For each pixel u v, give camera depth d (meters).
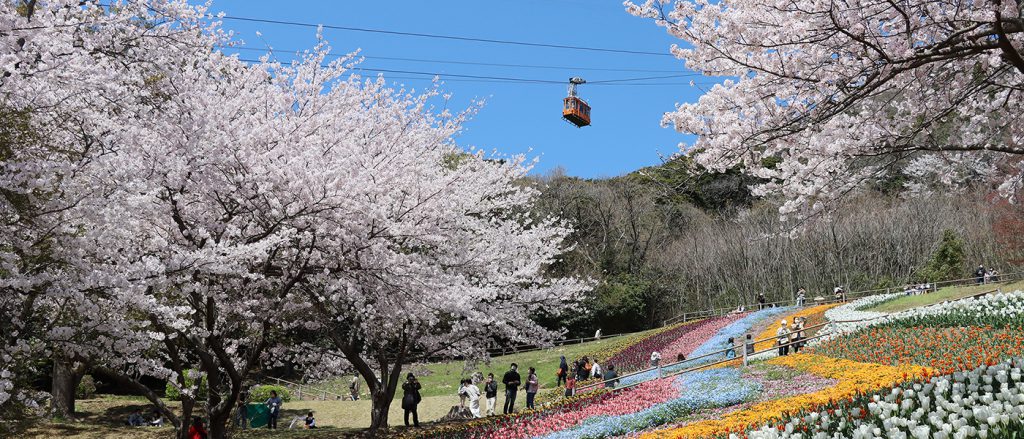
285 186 12.06
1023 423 6.20
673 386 18.00
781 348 22.62
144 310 10.04
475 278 16.91
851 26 8.52
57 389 20.70
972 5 8.62
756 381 16.83
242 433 18.64
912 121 9.55
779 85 9.39
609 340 41.44
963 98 9.05
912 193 16.89
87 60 10.23
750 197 57.28
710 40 9.45
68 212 9.25
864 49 8.77
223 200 12.68
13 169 8.37
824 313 33.56
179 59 11.89
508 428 15.81
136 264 9.59
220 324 12.84
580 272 49.25
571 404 17.83
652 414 14.38
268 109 14.27
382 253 12.77
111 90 10.09
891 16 8.82
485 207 18.45
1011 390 7.21
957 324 19.52
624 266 52.44
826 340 21.81
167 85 12.04
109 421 22.95
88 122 10.19
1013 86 9.18
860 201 48.50
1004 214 37.16
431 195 13.71
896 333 19.84
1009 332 17.12
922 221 45.00
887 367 16.25
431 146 17.42
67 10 10.00
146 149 11.11
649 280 50.41
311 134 13.93
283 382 33.72
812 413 8.09
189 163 11.70
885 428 6.83
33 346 9.78
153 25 11.88
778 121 9.41
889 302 32.59
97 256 9.98
